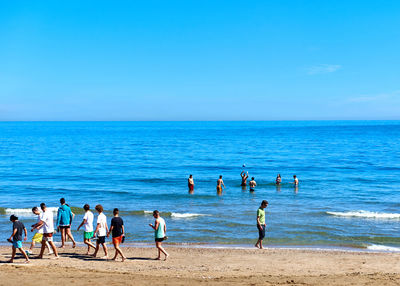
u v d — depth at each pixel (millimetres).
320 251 15383
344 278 10391
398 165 52719
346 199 28797
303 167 51375
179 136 144500
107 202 28125
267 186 35438
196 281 9805
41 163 56094
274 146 91625
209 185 36406
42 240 13234
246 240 17594
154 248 15906
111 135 154125
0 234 18562
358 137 129375
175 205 26672
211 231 19219
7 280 9492
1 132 185000
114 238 13227
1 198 29891
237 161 59281
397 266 12820
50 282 9312
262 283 9602
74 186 35906
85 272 10891
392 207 25922
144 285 9195
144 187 35375
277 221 21203
